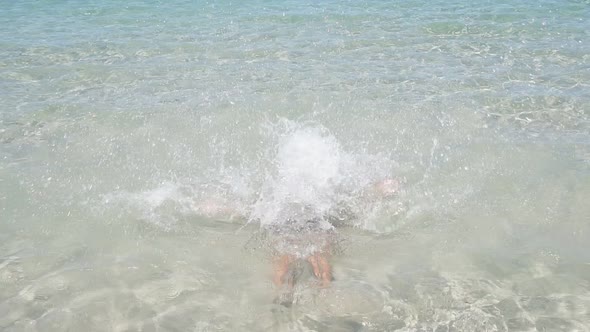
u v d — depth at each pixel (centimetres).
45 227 584
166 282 500
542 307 453
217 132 806
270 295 480
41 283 495
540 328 430
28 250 544
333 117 850
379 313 453
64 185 666
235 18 1426
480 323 438
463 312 452
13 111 880
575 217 583
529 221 581
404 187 651
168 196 643
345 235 567
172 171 700
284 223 583
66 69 1075
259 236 568
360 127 812
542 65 1048
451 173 682
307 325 443
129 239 567
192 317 455
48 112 880
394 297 473
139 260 532
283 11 1481
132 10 1526
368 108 878
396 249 544
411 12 1447
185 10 1520
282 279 500
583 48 1130
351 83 987
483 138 773
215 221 597
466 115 848
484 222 583
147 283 498
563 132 784
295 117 851
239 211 612
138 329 441
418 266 516
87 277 505
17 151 753
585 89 929
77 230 580
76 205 625
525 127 805
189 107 895
